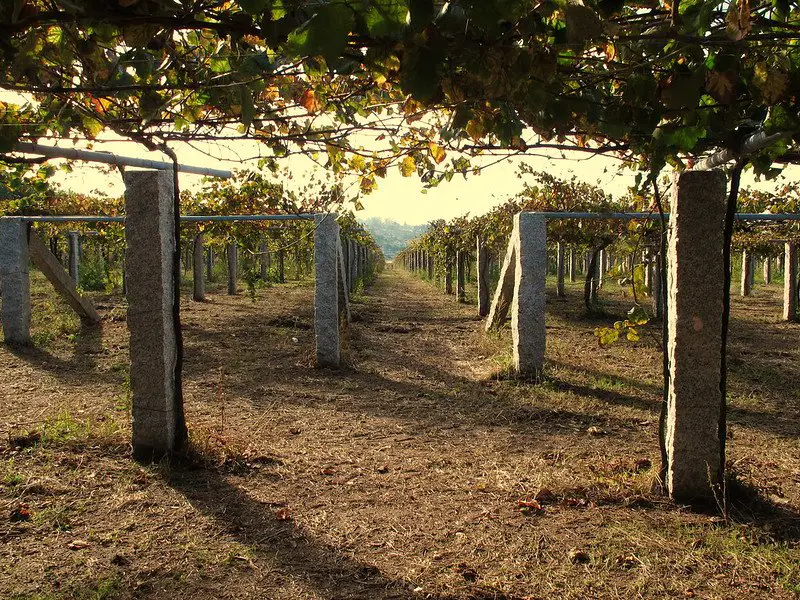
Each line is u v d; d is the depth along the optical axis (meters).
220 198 12.66
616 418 6.16
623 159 2.77
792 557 3.38
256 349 9.70
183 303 15.97
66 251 21.28
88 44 1.82
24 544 3.50
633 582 3.16
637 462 4.86
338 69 1.80
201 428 5.30
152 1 1.37
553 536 3.67
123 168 3.96
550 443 5.43
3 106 2.42
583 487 4.30
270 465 4.80
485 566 3.34
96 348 9.41
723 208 3.84
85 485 4.31
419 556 3.44
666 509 3.99
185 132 2.48
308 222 12.30
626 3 1.67
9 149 2.34
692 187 3.84
